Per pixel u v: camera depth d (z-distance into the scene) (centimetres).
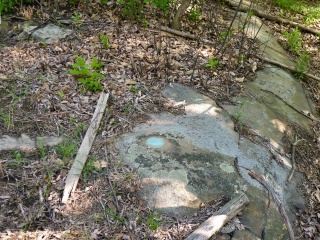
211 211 133
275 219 141
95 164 142
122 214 128
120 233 122
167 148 153
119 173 141
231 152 158
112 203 131
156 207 132
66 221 124
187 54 218
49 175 136
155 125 165
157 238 122
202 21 257
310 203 160
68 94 175
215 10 253
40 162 141
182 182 140
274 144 176
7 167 138
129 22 235
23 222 122
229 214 130
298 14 321
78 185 135
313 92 238
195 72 204
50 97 171
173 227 126
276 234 137
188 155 151
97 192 133
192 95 188
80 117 164
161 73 196
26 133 153
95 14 239
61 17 234
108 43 213
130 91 182
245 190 144
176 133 161
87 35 220
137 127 162
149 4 252
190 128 166
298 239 144
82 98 174
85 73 174
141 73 194
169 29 233
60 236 119
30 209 126
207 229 123
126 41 218
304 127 200
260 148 168
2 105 166
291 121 198
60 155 146
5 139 149
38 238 118
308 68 253
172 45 224
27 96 171
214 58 215
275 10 315
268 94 207
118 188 136
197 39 229
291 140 187
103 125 161
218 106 184
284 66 238
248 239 129
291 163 172
